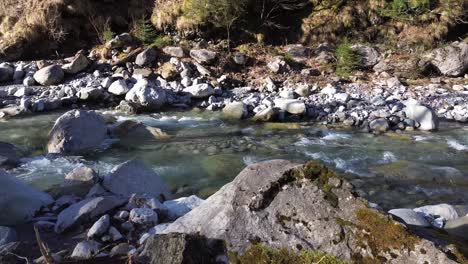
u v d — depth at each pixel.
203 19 14.97
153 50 13.77
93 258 3.26
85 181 5.36
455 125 10.17
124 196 4.72
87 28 15.83
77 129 8.05
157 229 3.76
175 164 7.32
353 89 12.58
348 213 2.64
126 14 16.12
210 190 6.22
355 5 15.62
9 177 4.64
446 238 2.78
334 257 2.50
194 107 11.56
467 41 14.67
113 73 13.39
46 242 3.79
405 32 15.15
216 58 13.80
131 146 8.23
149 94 11.21
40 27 15.27
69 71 13.05
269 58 14.34
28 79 12.60
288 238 2.63
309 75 13.52
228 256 2.63
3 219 4.21
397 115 10.27
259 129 9.64
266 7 15.66
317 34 15.40
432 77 13.55
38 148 8.22
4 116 10.39
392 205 5.97
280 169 3.00
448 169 7.24
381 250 2.48
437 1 15.48
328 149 8.36
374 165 7.53
